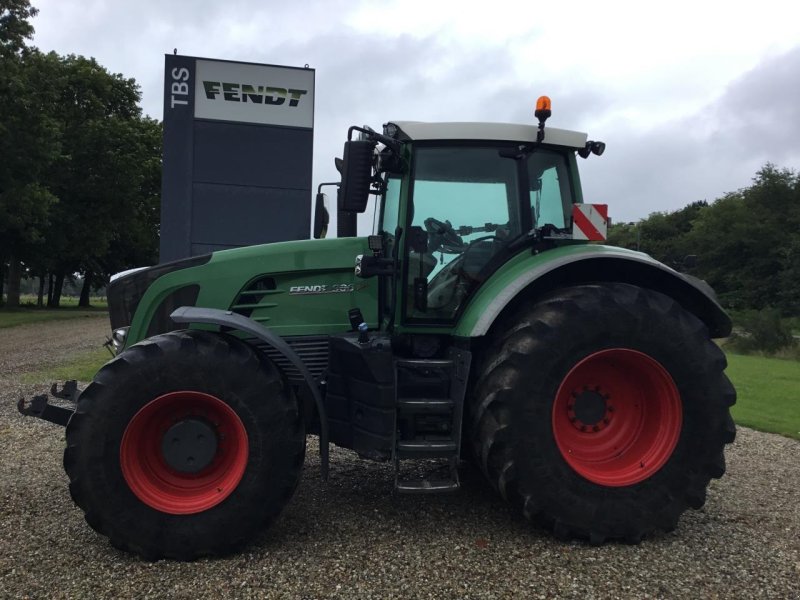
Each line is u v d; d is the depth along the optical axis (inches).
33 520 135.6
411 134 142.1
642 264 136.2
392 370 128.0
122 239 1389.0
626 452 134.6
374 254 142.4
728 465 198.4
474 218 145.9
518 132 145.0
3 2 737.6
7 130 737.0
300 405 128.3
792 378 437.4
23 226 810.8
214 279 147.7
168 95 252.4
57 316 984.3
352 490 158.9
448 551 121.7
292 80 258.5
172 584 108.0
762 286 1546.5
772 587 109.0
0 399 275.4
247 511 119.3
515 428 124.2
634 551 124.0
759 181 1701.5
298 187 262.5
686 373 130.0
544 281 142.3
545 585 108.4
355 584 108.0
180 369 119.7
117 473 117.0
